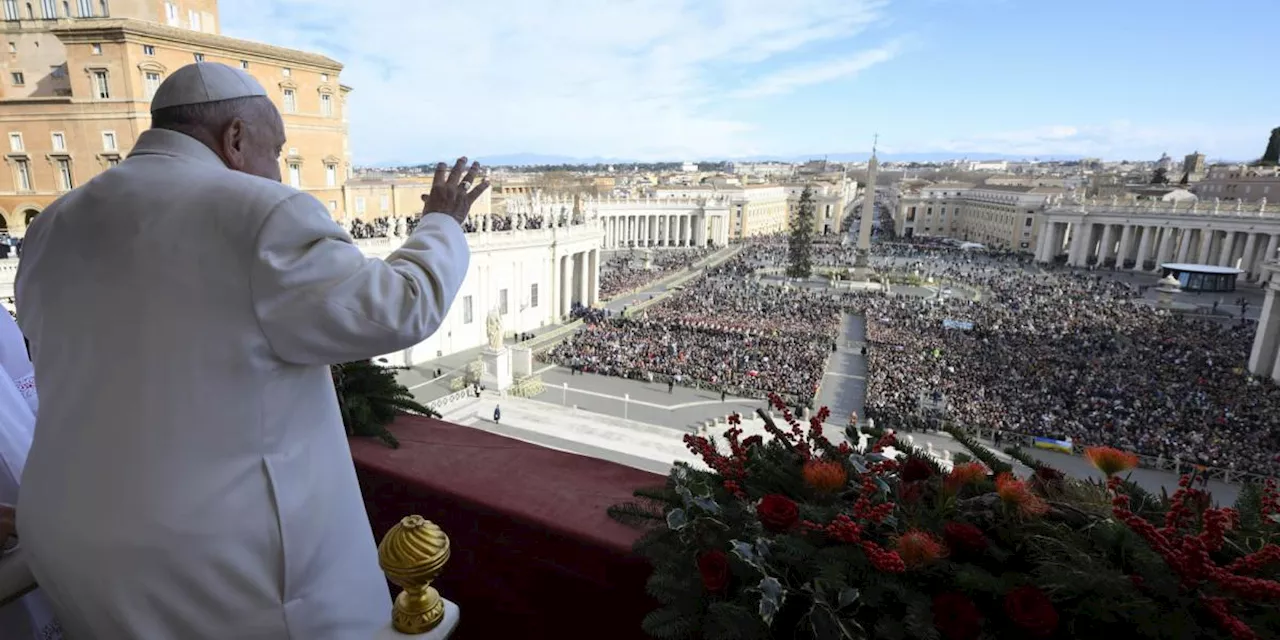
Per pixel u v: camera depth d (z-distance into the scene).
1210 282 73.81
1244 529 2.61
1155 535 2.37
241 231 1.93
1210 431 27.28
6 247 28.94
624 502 3.65
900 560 2.42
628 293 68.44
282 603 2.12
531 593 3.65
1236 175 108.50
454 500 3.77
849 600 2.37
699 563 2.64
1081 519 2.78
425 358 40.84
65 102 33.38
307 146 42.44
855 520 2.77
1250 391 34.19
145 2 36.69
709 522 2.93
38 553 2.15
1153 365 38.94
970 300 64.56
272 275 1.90
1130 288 72.62
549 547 3.50
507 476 3.99
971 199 139.25
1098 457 3.10
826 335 46.44
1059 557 2.54
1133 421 28.38
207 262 1.93
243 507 2.01
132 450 1.94
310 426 2.25
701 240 120.31
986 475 3.06
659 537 3.08
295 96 41.16
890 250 114.06
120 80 33.06
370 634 2.47
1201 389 34.06
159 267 1.94
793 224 91.25
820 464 2.98
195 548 1.96
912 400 31.08
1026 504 2.66
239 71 2.40
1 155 34.19
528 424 28.11
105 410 1.97
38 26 37.22
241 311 1.95
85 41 32.47
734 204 131.62
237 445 2.01
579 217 59.44
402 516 4.04
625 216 116.69
